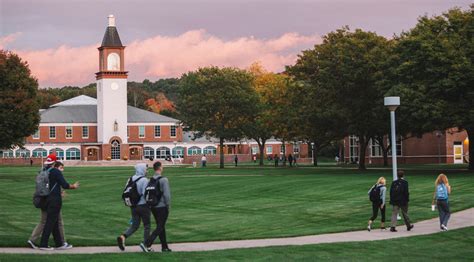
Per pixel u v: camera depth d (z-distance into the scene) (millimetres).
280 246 23297
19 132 79875
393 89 62062
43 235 21812
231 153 155625
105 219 36531
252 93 103562
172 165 123125
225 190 52156
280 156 158500
